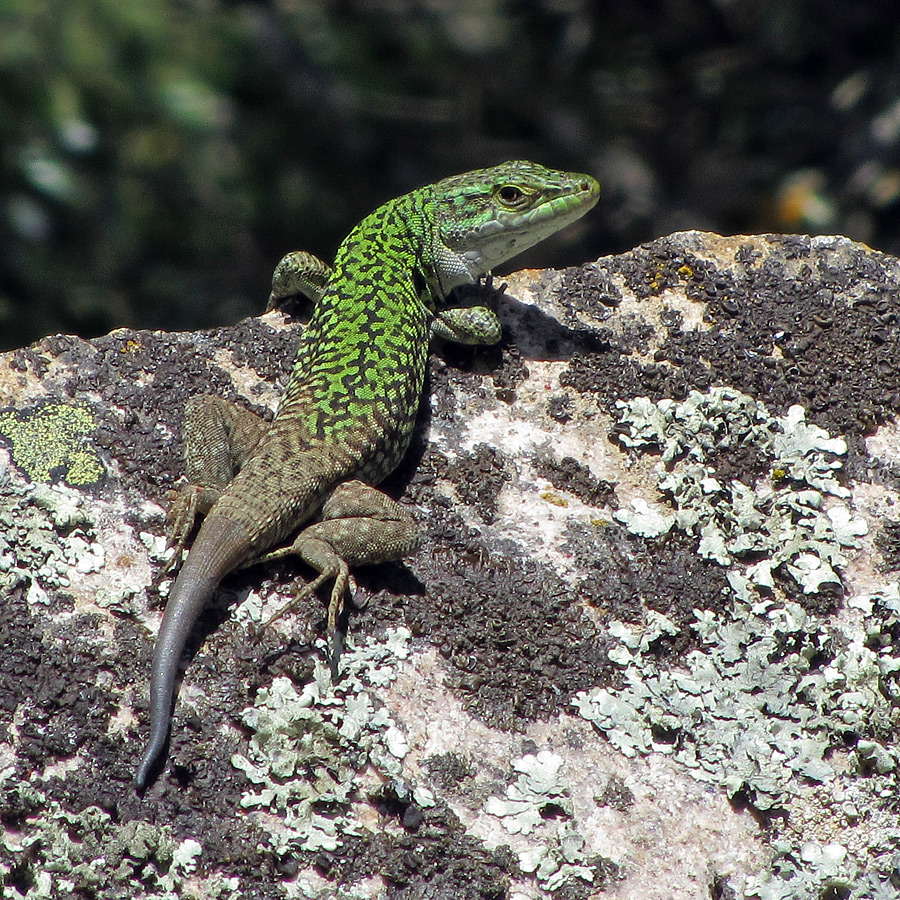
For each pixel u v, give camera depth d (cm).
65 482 1080
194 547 979
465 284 1288
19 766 922
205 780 933
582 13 2267
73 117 1867
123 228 1992
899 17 2136
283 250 2161
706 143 2259
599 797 973
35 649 966
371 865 920
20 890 885
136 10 1869
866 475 1174
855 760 1009
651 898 938
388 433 1104
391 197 2216
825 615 1081
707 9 2277
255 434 1094
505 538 1102
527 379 1212
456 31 2280
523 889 928
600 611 1065
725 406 1174
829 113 2141
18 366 1150
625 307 1269
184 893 894
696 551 1105
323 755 945
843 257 1309
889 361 1233
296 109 2167
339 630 1012
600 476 1154
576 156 2273
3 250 2012
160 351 1185
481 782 966
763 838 977
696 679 1024
